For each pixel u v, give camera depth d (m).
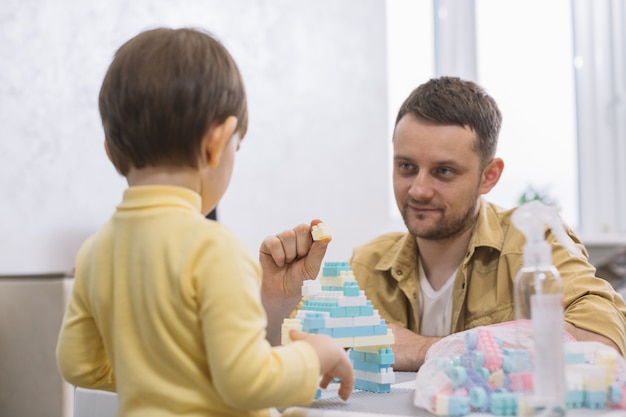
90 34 2.17
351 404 0.86
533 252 0.75
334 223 2.64
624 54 3.22
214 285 0.70
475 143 1.35
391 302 1.49
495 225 1.43
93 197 2.16
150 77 0.75
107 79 0.79
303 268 1.13
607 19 3.22
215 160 0.78
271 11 2.53
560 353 0.73
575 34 3.20
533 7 3.15
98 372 0.86
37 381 1.50
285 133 2.54
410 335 1.30
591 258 2.99
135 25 2.25
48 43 2.09
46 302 1.50
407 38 3.00
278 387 0.70
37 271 2.05
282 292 1.14
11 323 1.54
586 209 3.18
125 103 0.76
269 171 2.50
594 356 0.85
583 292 1.24
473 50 3.04
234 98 0.79
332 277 0.98
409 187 1.37
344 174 2.68
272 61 2.52
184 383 0.73
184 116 0.75
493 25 3.09
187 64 0.76
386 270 1.50
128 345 0.75
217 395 0.73
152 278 0.73
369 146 2.74
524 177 3.10
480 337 0.88
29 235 2.04
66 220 2.11
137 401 0.74
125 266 0.76
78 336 0.83
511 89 3.09
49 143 2.09
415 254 1.49
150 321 0.73
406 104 1.40
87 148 2.15
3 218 2.01
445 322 1.45
